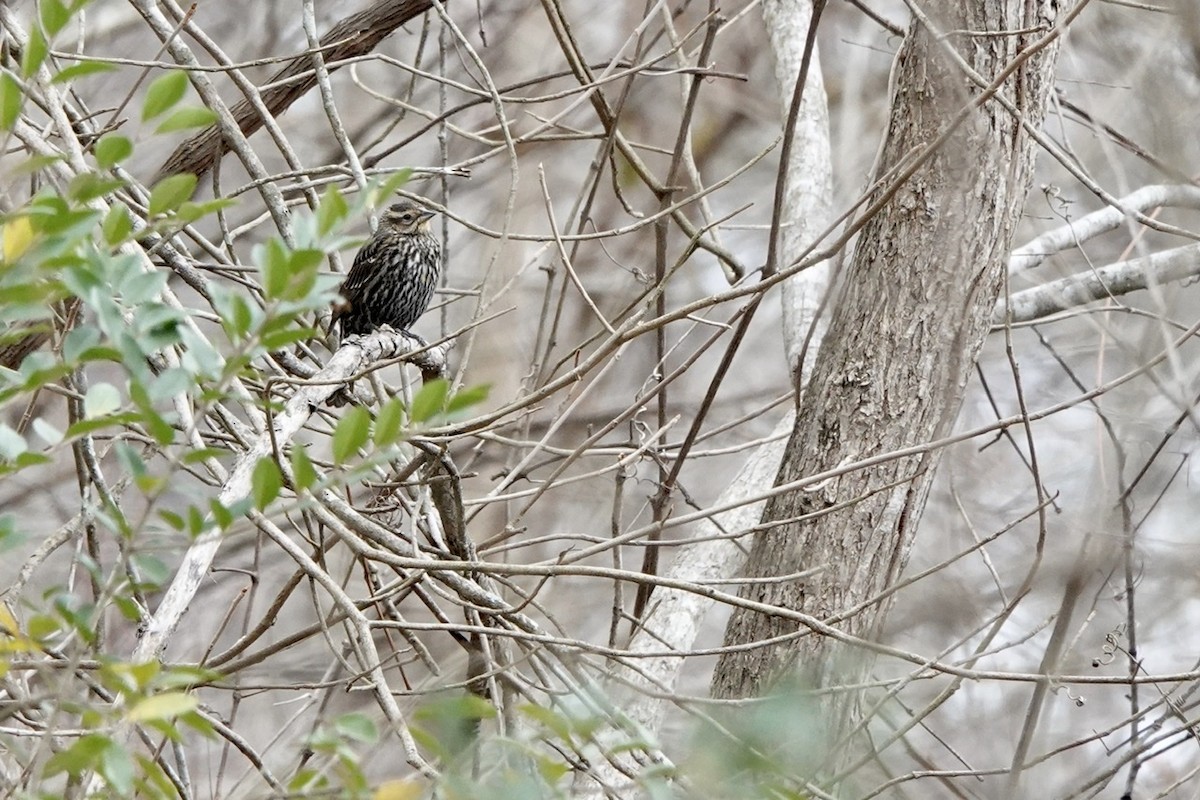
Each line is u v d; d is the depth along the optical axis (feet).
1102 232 47.09
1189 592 39.99
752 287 27.89
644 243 75.92
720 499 42.98
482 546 35.35
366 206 18.25
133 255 20.13
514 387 67.67
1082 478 51.11
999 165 32.71
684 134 41.83
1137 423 37.86
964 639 29.78
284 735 41.24
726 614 60.13
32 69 18.38
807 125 48.44
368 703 44.88
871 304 33.37
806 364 42.80
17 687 24.79
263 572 60.13
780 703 18.74
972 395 57.72
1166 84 38.34
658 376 43.06
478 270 71.67
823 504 32.96
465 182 74.02
